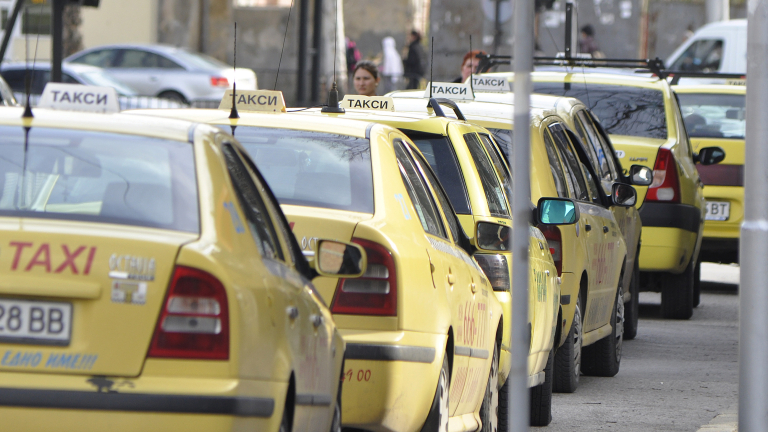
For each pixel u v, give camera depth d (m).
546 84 46.88
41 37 122.56
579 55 58.00
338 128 20.23
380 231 17.84
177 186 13.91
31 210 13.54
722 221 53.28
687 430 27.80
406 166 20.61
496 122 30.41
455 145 24.53
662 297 48.41
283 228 16.30
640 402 31.45
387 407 17.41
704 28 98.62
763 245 21.75
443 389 19.16
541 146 29.42
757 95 21.75
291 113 22.41
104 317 12.67
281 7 130.62
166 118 15.66
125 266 12.74
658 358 39.31
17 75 102.19
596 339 33.97
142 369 12.66
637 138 46.22
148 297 12.73
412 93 35.91
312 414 15.10
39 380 12.54
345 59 120.00
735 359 39.22
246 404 12.80
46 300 12.67
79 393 12.48
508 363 24.89
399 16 134.50
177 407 12.53
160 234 13.22
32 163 14.27
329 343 15.95
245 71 113.88
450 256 20.42
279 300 13.95
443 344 18.67
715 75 55.34
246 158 16.12
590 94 47.03
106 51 112.50
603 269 34.19
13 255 12.68
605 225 34.81
